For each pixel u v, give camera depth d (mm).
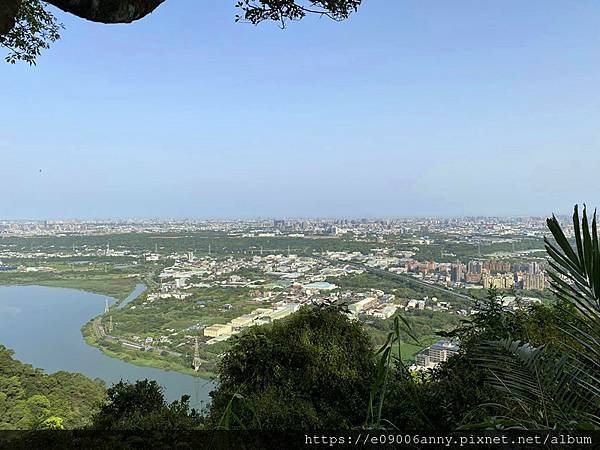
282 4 2498
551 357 1607
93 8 1624
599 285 1230
